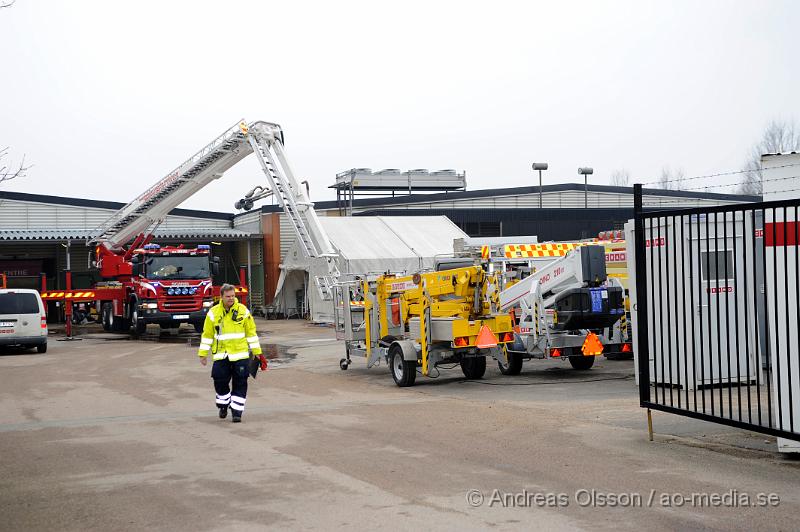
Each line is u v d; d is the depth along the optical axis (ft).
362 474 25.04
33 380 55.88
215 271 102.94
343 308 57.62
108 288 106.11
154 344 89.04
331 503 21.76
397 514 20.59
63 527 20.29
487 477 24.30
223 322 36.14
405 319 51.70
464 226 139.85
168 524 20.24
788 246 27.02
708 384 44.06
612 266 62.64
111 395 47.01
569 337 50.80
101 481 25.07
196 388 49.57
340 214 150.51
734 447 28.17
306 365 62.80
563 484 23.26
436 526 19.54
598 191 160.35
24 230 147.23
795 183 27.17
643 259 30.37
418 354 49.70
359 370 58.70
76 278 148.36
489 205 155.63
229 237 144.36
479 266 49.73
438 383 50.44
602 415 35.65
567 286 53.78
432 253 116.57
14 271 145.48
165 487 24.04
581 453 27.43
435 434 31.65
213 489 23.63
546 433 31.30
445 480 24.04
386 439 30.83
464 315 49.55
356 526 19.69
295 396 45.11
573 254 50.62
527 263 75.87
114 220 107.96
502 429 32.48
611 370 54.90
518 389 46.24
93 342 94.27
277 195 86.43
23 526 20.47
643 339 30.07
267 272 142.61
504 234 139.95
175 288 99.81
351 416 36.94
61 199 151.02
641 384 29.91
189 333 108.37
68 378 56.80
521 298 52.75
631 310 46.65
